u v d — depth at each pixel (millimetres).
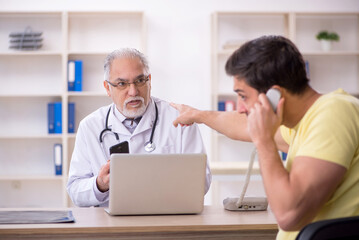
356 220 1069
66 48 4766
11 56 4969
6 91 4973
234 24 5188
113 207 1852
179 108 1963
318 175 1161
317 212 1197
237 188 5191
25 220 1770
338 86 5293
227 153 5223
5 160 5000
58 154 4770
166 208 1889
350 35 5277
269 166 1241
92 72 5012
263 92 1315
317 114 1246
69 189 2381
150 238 1786
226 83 5219
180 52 5109
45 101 5027
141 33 4957
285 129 1689
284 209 1182
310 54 5168
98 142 2479
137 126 2488
